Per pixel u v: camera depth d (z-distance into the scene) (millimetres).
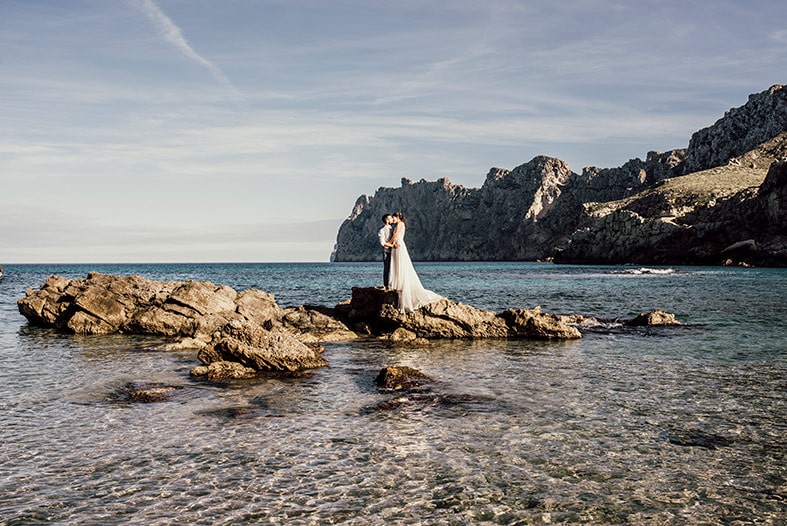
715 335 22156
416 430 10273
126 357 18172
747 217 127500
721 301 37500
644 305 35688
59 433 10148
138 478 8141
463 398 12516
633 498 7562
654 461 8812
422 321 22766
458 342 21516
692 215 148125
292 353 15781
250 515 7035
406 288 23578
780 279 67375
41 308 27688
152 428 10422
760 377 14570
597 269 117875
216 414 11328
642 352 18578
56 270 156625
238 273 116875
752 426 10477
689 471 8445
